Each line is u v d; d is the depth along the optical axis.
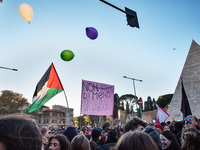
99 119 70.06
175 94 32.47
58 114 78.31
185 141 2.72
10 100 48.56
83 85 8.76
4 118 0.81
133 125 3.24
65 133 3.99
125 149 1.19
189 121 4.65
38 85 7.57
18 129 0.76
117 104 64.88
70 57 5.79
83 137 2.96
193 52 33.34
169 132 3.30
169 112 31.72
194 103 29.19
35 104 7.06
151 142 1.23
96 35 5.32
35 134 0.82
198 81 30.31
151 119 42.19
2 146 0.72
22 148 0.74
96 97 8.89
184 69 33.16
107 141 3.74
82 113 8.38
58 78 7.17
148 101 69.69
